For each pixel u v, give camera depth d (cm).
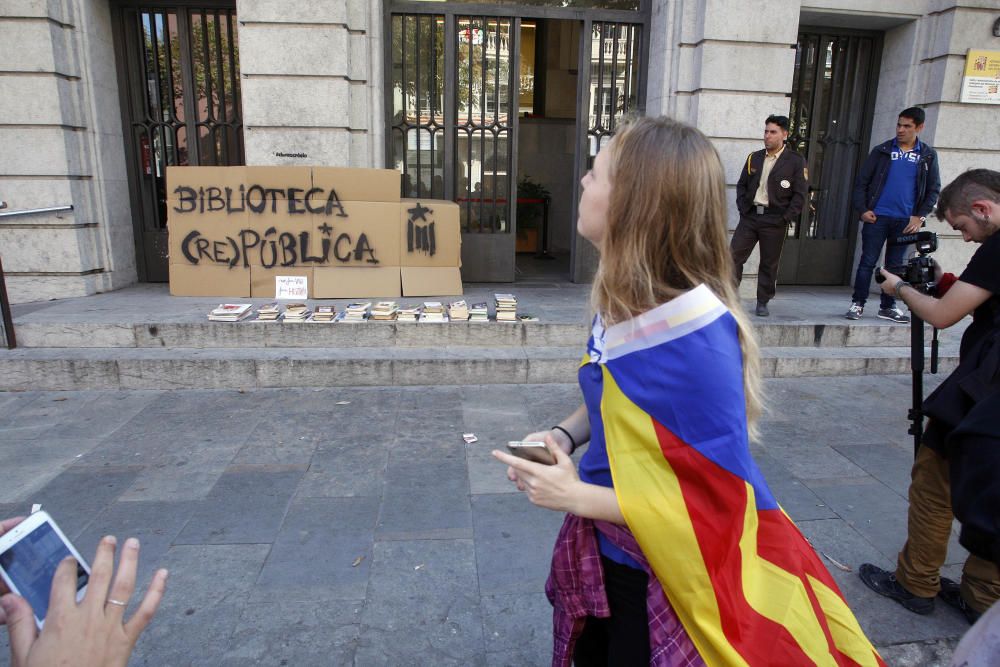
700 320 116
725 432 114
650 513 116
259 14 626
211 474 357
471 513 321
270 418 437
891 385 528
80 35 645
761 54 668
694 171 120
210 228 610
